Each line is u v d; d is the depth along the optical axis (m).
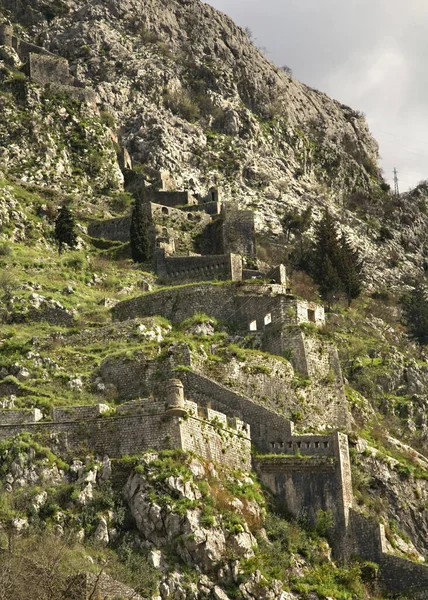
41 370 134.00
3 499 109.56
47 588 97.00
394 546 120.56
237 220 191.62
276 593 107.94
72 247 186.50
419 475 131.50
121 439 114.62
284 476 120.38
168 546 106.88
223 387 126.88
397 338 182.75
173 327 145.25
